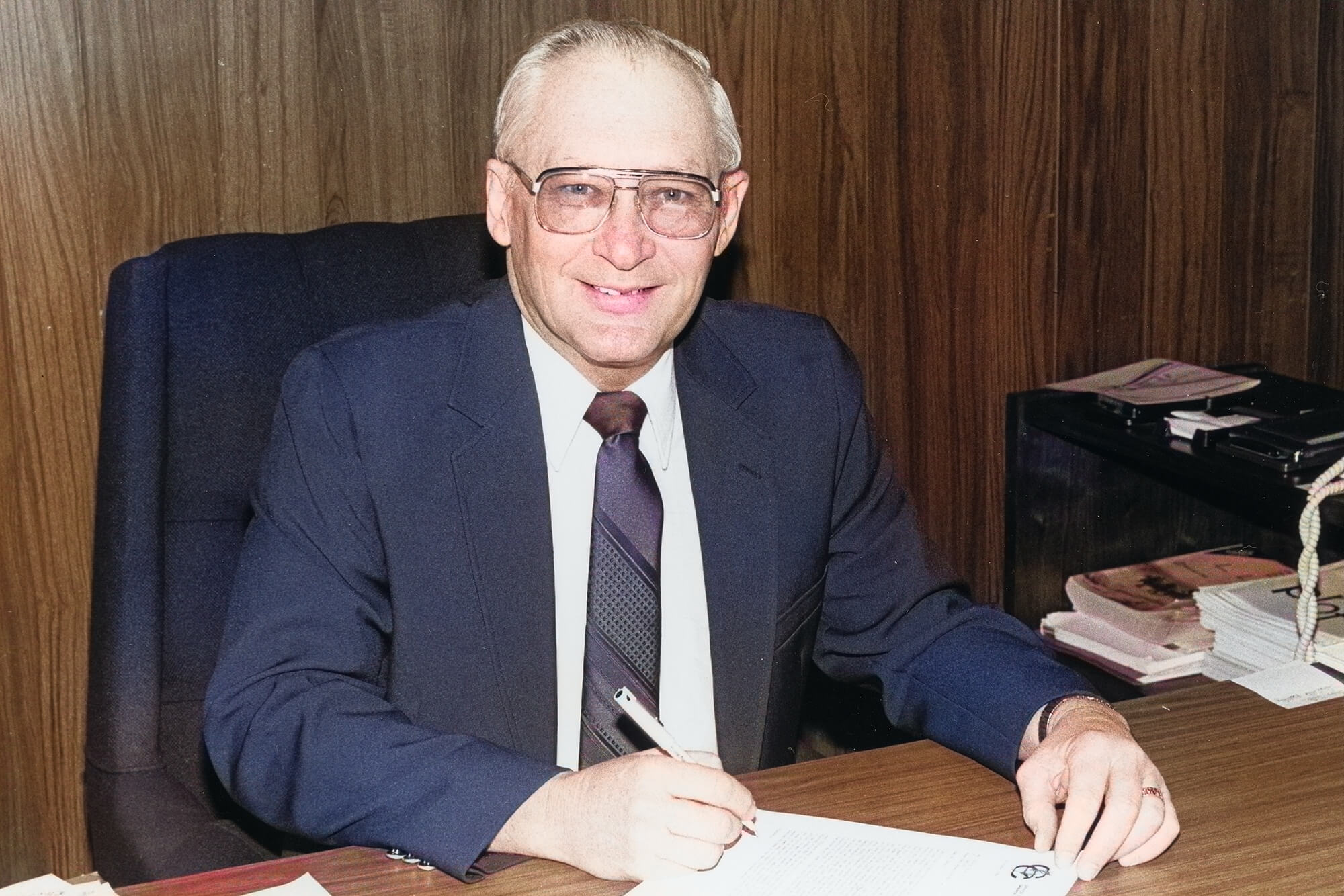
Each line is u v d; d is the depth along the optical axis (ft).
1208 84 8.04
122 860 3.93
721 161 4.24
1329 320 8.46
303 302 4.65
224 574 4.52
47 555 6.24
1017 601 7.84
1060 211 7.95
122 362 4.38
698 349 4.64
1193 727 3.93
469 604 4.12
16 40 5.77
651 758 3.35
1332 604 5.55
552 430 4.31
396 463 4.13
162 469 4.41
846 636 4.68
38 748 6.39
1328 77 8.17
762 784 3.64
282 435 4.19
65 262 6.03
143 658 4.34
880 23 7.39
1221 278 8.33
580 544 4.29
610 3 6.81
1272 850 3.25
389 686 4.18
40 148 5.90
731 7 7.07
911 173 7.62
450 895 3.16
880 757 3.85
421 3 6.43
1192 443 6.65
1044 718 3.73
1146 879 3.14
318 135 6.34
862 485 4.77
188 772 4.49
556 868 3.27
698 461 4.45
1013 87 7.70
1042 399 7.63
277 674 3.86
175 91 6.05
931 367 7.91
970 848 3.28
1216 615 6.10
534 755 4.13
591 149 3.94
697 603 4.42
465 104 6.61
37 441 6.13
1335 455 6.29
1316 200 8.35
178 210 6.15
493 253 5.08
